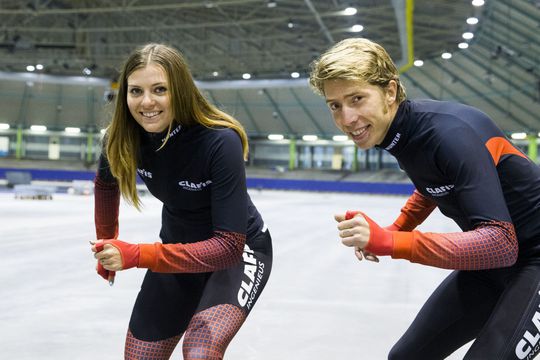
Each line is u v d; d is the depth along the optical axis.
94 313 3.31
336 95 1.29
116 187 1.79
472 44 21.28
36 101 32.97
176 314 1.68
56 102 33.19
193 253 1.43
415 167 1.38
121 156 1.56
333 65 1.25
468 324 1.54
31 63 26.22
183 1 17.06
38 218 9.52
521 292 1.33
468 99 26.92
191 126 1.52
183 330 1.71
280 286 4.18
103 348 2.69
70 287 4.01
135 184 1.64
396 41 19.80
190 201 1.62
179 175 1.57
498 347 1.27
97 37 22.64
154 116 1.47
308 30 19.17
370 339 2.89
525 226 1.38
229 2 14.98
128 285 4.12
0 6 18.44
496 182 1.24
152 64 1.43
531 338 1.28
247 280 1.64
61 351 2.62
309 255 5.89
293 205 16.28
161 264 1.40
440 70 25.62
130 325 1.69
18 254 5.46
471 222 1.24
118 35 22.56
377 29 18.62
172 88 1.46
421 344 1.57
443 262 1.18
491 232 1.18
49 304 3.50
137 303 1.71
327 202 19.17
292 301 3.69
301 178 33.12
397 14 13.52
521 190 1.37
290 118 33.44
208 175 1.53
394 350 1.62
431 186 1.40
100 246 1.34
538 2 14.70
